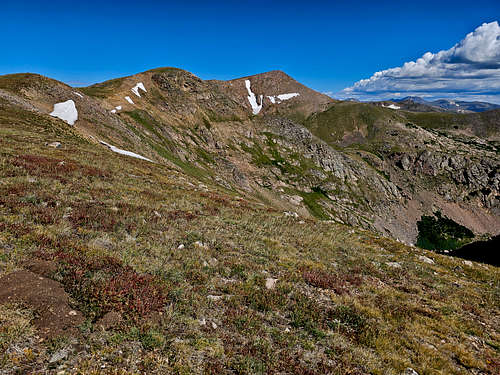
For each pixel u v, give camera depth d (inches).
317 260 611.2
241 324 322.3
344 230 1023.0
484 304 530.6
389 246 890.7
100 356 224.1
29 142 1095.0
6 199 476.4
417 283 601.3
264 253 572.1
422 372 299.1
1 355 199.9
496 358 351.3
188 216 690.2
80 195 619.2
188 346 265.6
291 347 302.0
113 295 290.4
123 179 914.7
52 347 217.5
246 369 253.9
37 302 252.2
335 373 273.3
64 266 314.2
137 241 474.3
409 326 391.2
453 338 384.8
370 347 332.8
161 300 315.3
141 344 251.1
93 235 441.7
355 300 438.6
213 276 427.2
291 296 418.9
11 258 303.7
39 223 424.8
